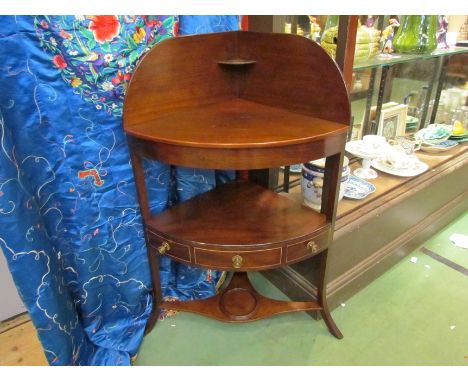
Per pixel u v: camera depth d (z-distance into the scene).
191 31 0.95
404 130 1.62
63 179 0.89
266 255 0.90
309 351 1.11
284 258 0.92
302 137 0.76
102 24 0.79
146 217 1.00
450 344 1.12
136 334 1.13
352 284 1.28
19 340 1.13
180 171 1.11
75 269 1.00
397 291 1.34
